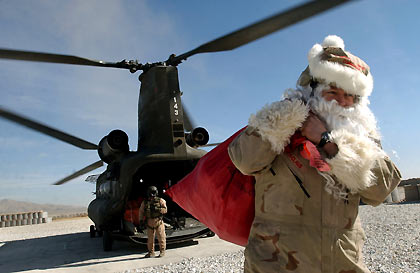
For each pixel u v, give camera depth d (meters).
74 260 8.38
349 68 1.80
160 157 8.79
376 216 13.74
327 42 2.03
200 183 2.29
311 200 1.71
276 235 1.71
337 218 1.71
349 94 1.82
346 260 1.67
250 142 1.79
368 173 1.61
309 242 1.67
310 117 1.75
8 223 26.77
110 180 10.13
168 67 8.96
